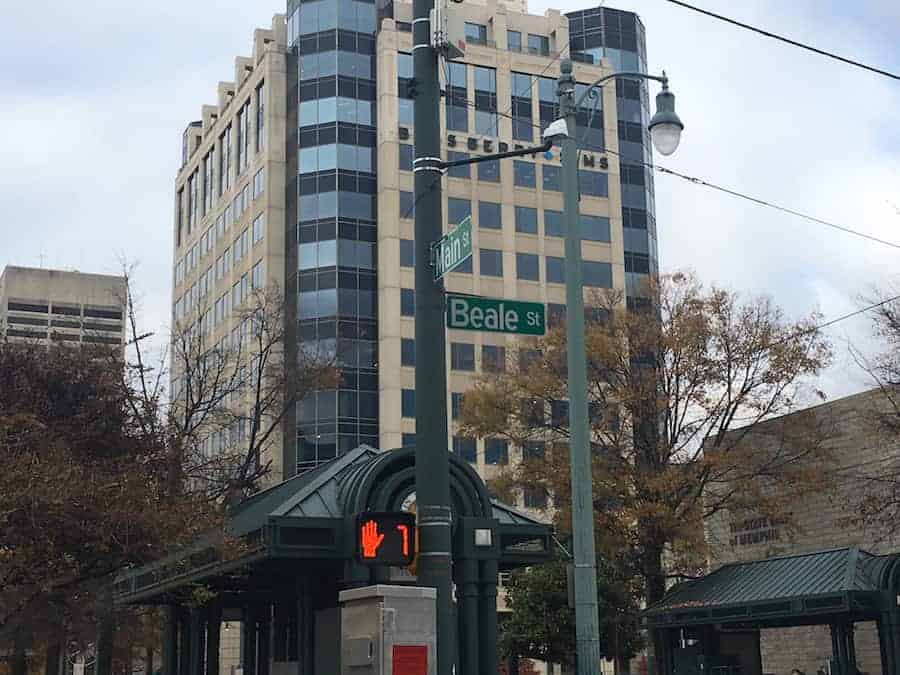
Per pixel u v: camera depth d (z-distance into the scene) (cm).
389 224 7694
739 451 3638
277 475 7362
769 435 3925
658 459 3688
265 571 2170
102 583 2808
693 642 3678
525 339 4038
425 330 1218
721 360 3738
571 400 1337
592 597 1283
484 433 3928
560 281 8081
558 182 8256
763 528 4366
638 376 3750
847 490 4047
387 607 1055
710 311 3806
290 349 7600
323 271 7662
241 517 2317
